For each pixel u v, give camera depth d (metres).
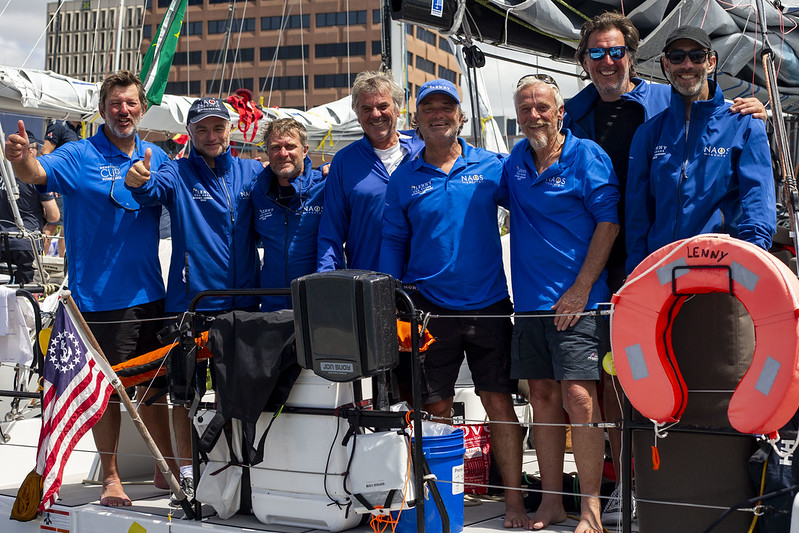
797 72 5.55
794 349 2.73
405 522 3.59
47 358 3.92
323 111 8.26
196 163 4.39
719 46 5.37
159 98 7.08
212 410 3.83
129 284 4.36
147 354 3.98
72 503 4.23
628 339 3.07
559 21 5.03
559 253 3.70
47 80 6.53
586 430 3.60
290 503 3.64
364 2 72.31
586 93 4.15
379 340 3.32
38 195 6.82
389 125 4.22
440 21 4.95
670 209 3.52
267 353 3.60
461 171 3.96
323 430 3.59
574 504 3.96
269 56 74.19
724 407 3.10
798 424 3.02
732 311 3.11
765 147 3.40
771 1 5.43
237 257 4.39
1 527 4.33
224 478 3.84
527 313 3.75
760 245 3.28
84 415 3.84
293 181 4.33
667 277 3.00
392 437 3.40
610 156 4.02
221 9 75.69
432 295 3.94
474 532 3.67
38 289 4.16
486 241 3.96
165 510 4.07
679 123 3.54
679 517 3.18
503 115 8.80
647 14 5.11
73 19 62.06
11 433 5.61
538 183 3.77
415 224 3.99
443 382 3.97
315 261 4.41
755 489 3.09
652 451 3.19
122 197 4.38
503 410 3.91
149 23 64.38
